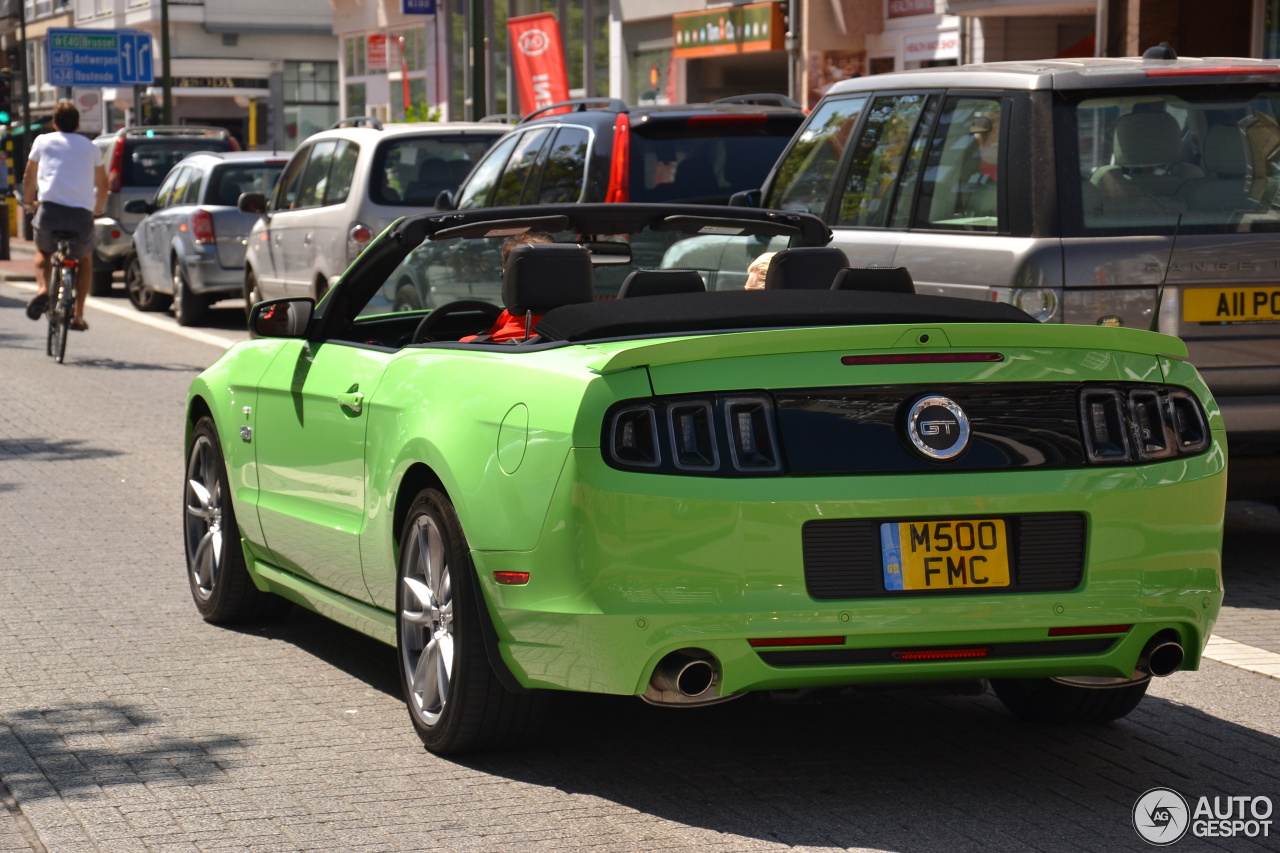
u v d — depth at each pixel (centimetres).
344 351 720
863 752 634
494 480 573
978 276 916
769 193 1137
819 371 544
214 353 2108
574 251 646
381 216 1811
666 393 538
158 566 963
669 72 3653
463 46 4772
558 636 549
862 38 3070
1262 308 898
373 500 661
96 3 7450
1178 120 918
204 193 2456
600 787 591
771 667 538
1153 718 682
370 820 558
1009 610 544
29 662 762
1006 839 541
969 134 957
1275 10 2131
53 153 2003
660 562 532
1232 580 940
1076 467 555
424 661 626
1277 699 710
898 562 540
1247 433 899
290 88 7175
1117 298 885
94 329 2417
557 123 1456
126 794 586
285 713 684
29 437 1445
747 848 532
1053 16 2712
